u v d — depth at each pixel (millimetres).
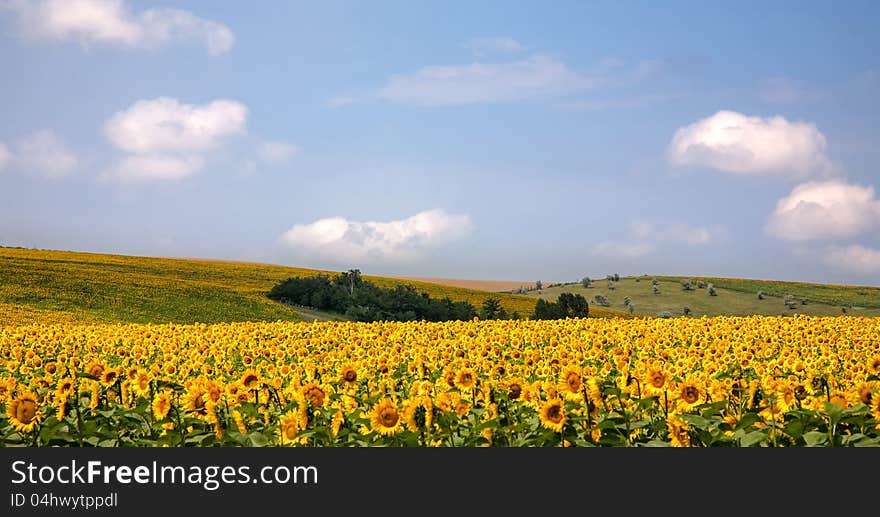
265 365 16969
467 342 21531
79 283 90250
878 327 37469
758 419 8930
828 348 22828
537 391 10070
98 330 37469
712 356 17500
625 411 9844
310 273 135125
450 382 10859
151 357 24359
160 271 115188
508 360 19109
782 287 157625
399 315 89938
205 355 23344
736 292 149375
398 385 13656
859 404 9016
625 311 130625
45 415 10109
